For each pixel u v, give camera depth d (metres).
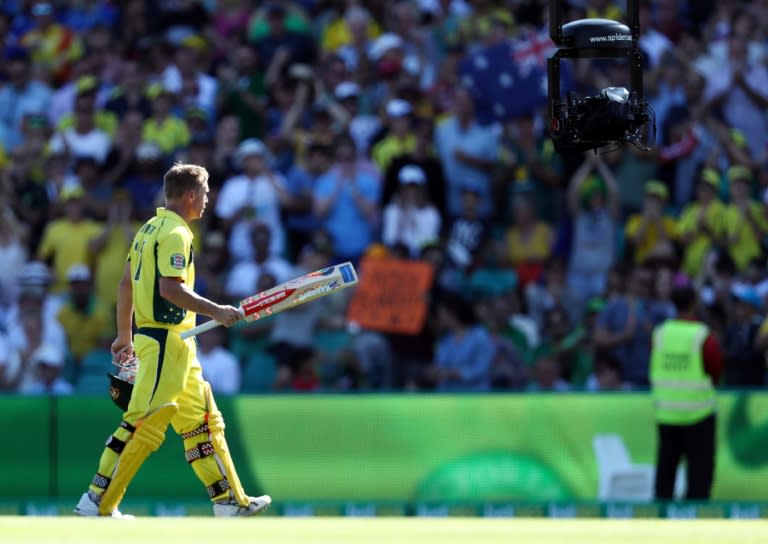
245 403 41.06
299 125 54.03
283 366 46.31
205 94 55.09
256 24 58.75
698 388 39.06
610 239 50.31
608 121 24.86
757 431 41.19
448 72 55.53
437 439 41.09
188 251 25.33
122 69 58.25
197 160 52.19
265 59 56.59
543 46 53.75
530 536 16.09
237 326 47.38
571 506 40.56
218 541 15.30
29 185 52.56
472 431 41.16
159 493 40.38
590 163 50.97
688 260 50.25
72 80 58.03
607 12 56.84
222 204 50.97
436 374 46.34
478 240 50.09
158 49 57.22
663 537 16.03
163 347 25.17
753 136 54.62
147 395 25.12
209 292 48.50
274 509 40.72
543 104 53.09
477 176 51.75
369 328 47.03
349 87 54.31
